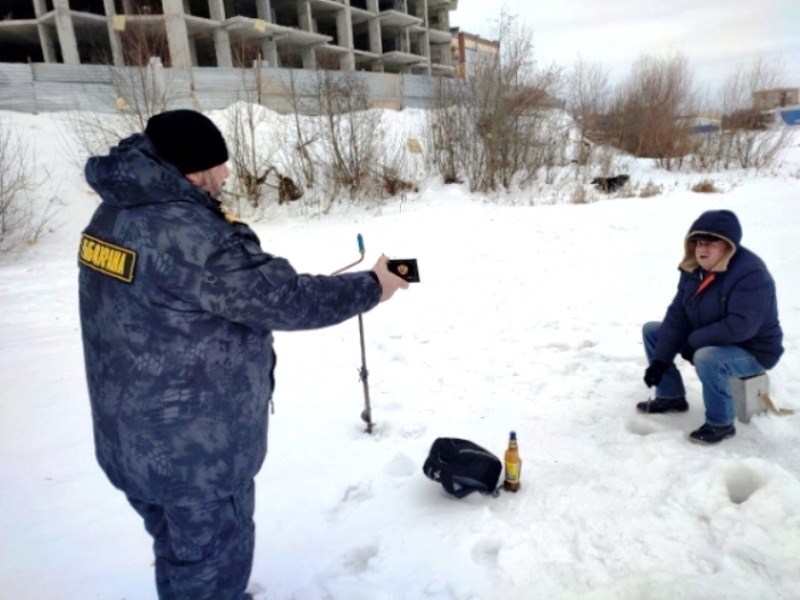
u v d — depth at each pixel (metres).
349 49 30.41
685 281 3.29
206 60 28.58
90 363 1.70
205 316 1.61
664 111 21.41
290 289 1.64
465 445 2.88
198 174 1.71
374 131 15.39
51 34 22.58
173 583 1.78
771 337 3.12
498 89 15.89
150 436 1.62
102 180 1.55
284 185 14.10
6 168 11.66
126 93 14.08
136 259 1.55
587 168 18.14
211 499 1.72
